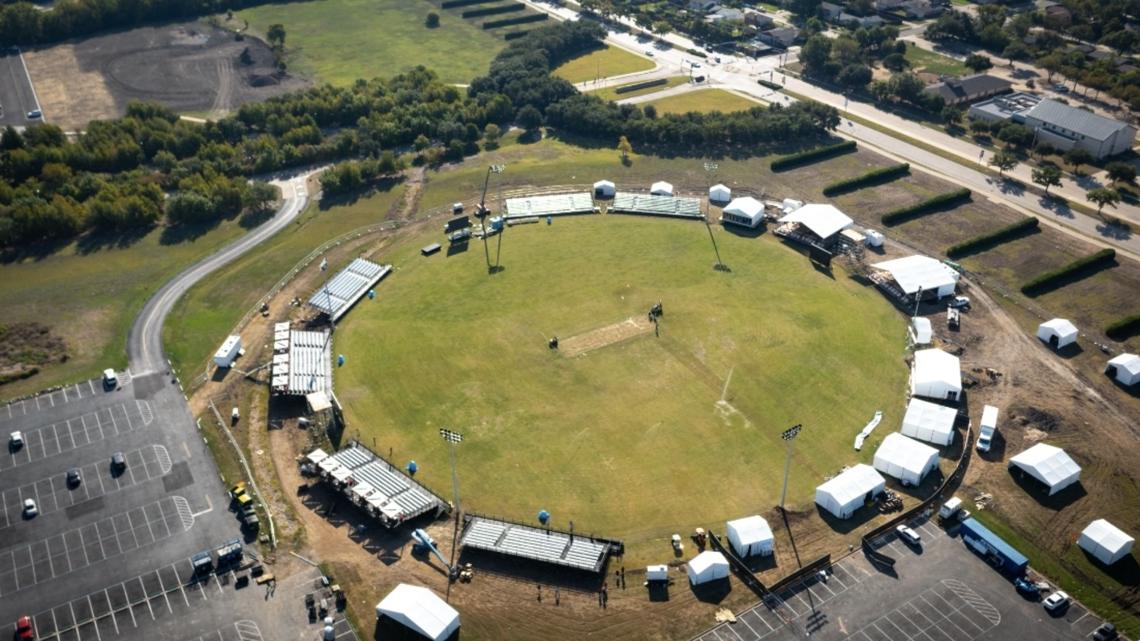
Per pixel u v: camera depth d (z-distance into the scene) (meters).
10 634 129.62
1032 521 147.88
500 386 178.62
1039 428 167.75
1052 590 136.00
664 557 141.62
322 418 168.88
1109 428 167.62
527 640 128.62
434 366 184.62
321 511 150.62
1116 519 148.25
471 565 140.62
